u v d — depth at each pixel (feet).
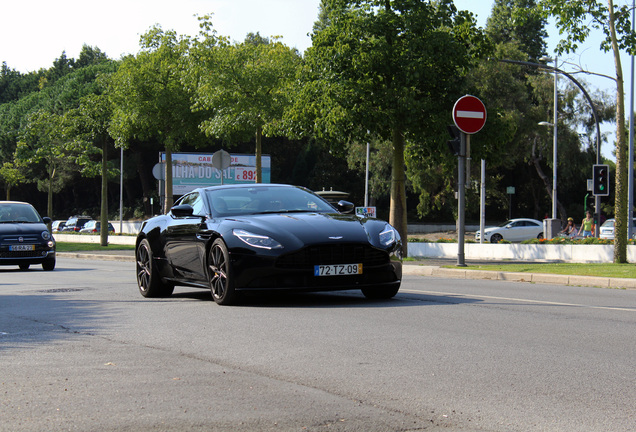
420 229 261.03
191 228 35.55
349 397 16.10
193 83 100.78
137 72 110.42
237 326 26.63
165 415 14.74
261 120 98.02
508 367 19.07
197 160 209.05
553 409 15.02
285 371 18.81
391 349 21.66
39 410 15.31
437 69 77.56
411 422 14.14
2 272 68.74
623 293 40.60
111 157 284.41
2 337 25.35
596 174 80.84
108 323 28.35
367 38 76.43
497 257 106.83
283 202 36.32
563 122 196.44
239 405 15.46
